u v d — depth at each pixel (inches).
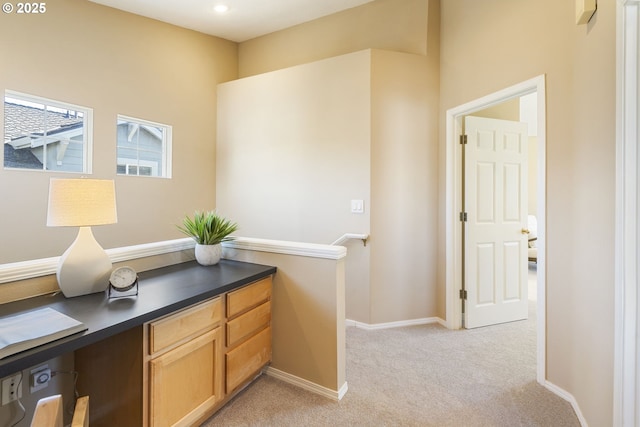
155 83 146.3
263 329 83.1
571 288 76.6
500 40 99.4
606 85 60.6
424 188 125.3
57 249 119.6
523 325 124.8
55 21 117.9
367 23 138.7
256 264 87.5
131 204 139.9
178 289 64.7
